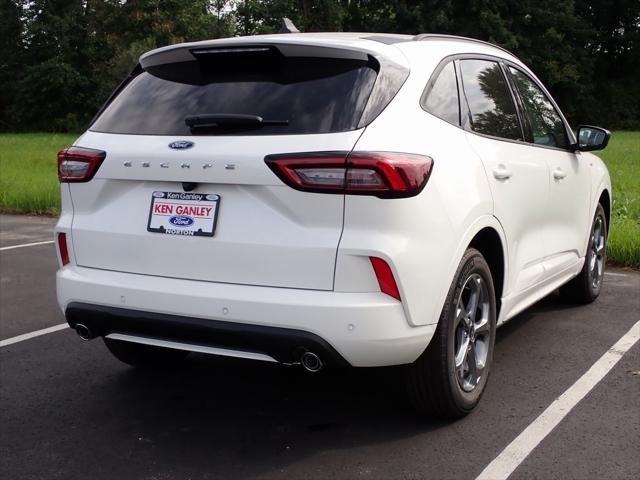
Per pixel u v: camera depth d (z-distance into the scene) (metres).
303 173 3.12
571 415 3.77
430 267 3.27
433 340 3.44
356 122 3.19
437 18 51.41
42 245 9.46
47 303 6.34
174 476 3.21
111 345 4.32
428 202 3.28
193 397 4.14
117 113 3.74
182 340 3.39
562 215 5.04
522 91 4.79
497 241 3.99
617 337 5.11
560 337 5.12
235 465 3.30
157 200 3.44
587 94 62.28
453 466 3.24
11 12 59.97
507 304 4.18
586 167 5.60
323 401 4.05
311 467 3.27
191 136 3.40
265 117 3.29
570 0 60.00
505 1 55.72
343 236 3.10
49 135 47.09
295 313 3.10
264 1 57.47
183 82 3.66
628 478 3.11
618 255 7.68
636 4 67.19
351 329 3.08
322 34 3.82
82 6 60.97
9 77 60.59
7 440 3.59
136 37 57.25
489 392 4.11
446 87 3.84
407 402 4.00
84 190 3.64
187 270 3.35
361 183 3.07
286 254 3.15
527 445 3.43
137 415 3.89
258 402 4.05
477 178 3.72
